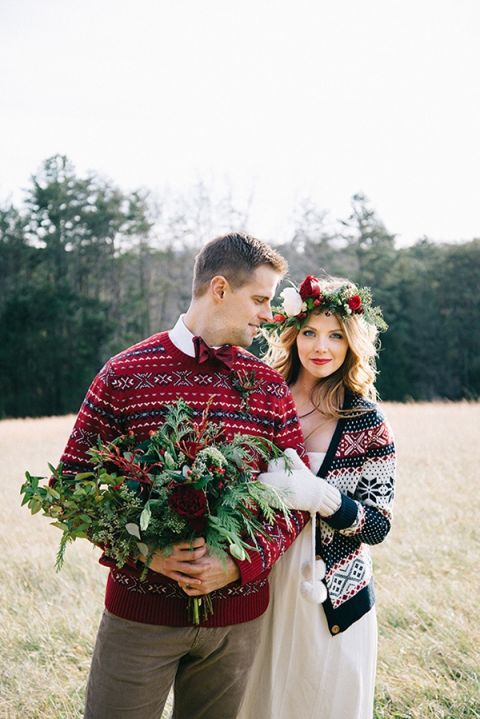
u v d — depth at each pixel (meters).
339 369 2.90
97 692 2.33
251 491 2.21
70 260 38.84
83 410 2.39
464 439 10.51
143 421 2.32
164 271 37.81
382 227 39.38
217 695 2.43
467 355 39.00
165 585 2.27
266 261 2.43
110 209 38.19
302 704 2.64
